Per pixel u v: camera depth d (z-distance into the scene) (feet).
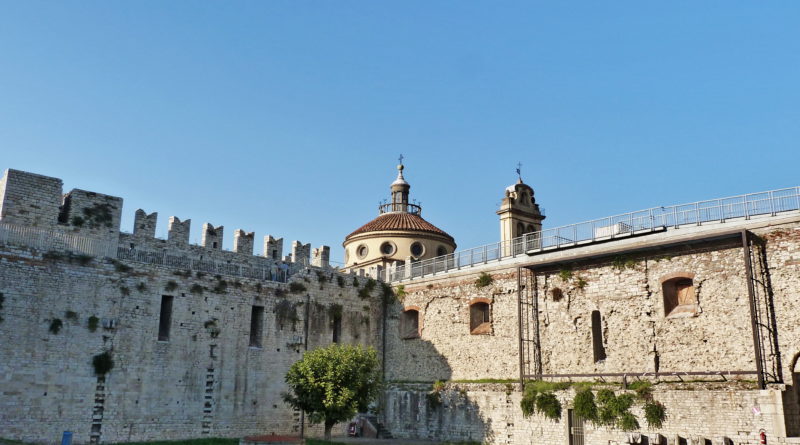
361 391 152.56
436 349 174.29
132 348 146.72
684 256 134.00
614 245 144.87
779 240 122.31
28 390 132.26
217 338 159.63
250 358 163.94
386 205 261.44
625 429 129.08
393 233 234.99
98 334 142.72
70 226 146.92
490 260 169.27
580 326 146.30
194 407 153.28
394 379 182.29
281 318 171.12
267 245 188.85
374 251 235.40
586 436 135.13
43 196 145.07
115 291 146.82
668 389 126.31
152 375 148.46
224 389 158.51
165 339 152.87
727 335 125.80
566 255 152.76
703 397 121.90
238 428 158.92
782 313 119.75
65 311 139.44
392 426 176.04
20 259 136.05
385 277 196.34
